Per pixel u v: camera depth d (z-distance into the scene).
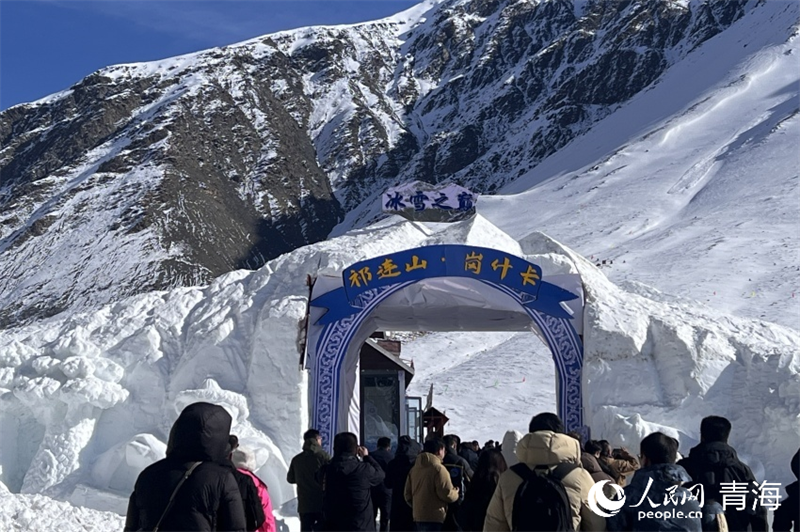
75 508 9.96
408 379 21.36
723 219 73.06
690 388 15.56
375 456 11.46
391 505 10.45
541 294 16.06
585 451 9.23
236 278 18.25
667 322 16.38
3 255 150.25
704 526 6.67
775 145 107.31
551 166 175.88
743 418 15.14
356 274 15.69
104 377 15.94
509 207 118.88
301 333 15.93
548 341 16.19
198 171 197.38
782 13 196.62
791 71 157.75
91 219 158.88
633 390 15.63
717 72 175.75
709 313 18.69
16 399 15.80
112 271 142.38
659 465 6.55
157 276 142.00
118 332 17.27
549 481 6.23
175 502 5.10
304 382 15.80
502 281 15.61
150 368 16.31
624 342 15.90
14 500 9.42
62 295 136.50
